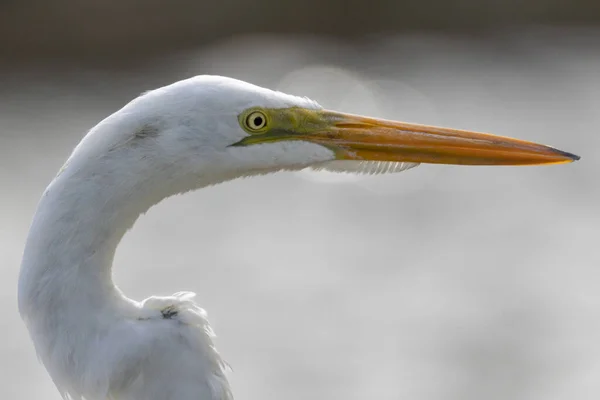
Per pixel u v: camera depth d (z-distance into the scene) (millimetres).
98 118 23922
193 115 3934
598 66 29578
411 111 25859
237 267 14641
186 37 31406
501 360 11539
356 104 26500
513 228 16891
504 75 29062
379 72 29516
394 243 15992
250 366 11211
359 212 17953
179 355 3977
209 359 4062
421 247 15867
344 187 19688
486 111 25406
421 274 14562
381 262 15031
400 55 31266
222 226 16703
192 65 29812
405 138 4492
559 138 22656
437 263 15078
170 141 3887
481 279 14359
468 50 31906
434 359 11594
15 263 14500
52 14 30188
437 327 12555
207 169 4000
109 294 3895
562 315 12938
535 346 12023
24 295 3777
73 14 30422
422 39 32875
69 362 3809
